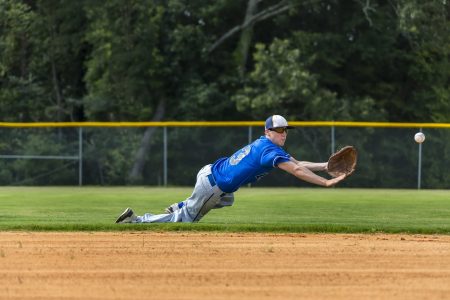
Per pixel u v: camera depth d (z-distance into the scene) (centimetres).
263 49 8206
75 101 8862
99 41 8631
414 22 8550
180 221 3017
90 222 3103
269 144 2808
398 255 2300
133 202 4681
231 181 2898
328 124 6856
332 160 2588
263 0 9275
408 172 7256
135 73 8569
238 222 3191
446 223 3300
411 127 7212
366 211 4047
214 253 2303
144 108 8638
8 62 8906
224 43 9200
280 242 2556
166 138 7406
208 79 9031
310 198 5150
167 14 8906
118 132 7531
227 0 8875
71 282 1886
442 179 7175
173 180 7506
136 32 8538
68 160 7456
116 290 1803
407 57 9038
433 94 9138
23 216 3544
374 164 7300
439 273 2027
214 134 7506
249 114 8600
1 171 7388
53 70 9200
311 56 8606
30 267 2070
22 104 9012
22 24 8812
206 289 1814
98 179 7506
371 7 8756
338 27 9212
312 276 1969
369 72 9238
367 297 1755
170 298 1731
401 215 3797
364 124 6844
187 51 8756
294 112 8231
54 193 5759
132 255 2262
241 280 1914
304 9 9219
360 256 2273
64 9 8906
